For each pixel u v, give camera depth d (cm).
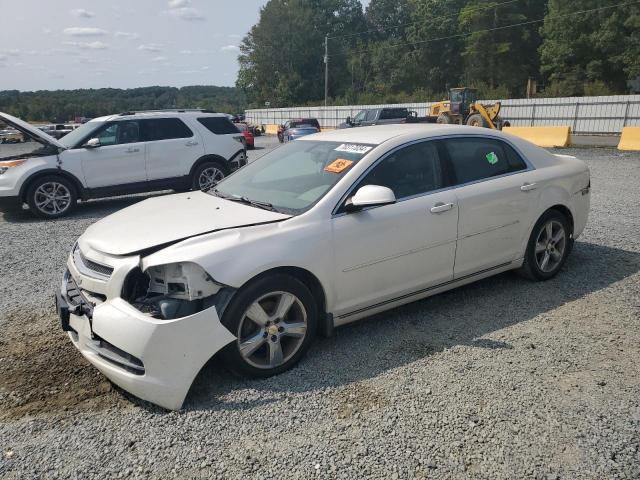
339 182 374
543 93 4997
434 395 315
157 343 297
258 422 294
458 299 465
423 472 252
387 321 425
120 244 331
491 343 380
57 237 775
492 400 309
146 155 998
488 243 443
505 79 6028
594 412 295
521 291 479
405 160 405
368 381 334
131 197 1166
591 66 4709
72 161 934
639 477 245
